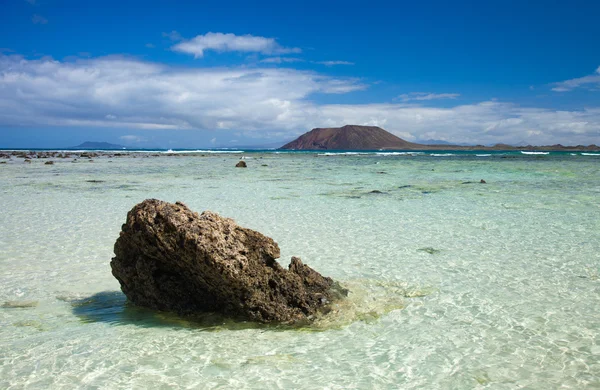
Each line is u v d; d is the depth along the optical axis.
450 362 6.46
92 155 86.25
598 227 15.34
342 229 15.30
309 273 8.95
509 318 7.99
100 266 11.13
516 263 11.30
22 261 11.47
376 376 6.06
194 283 8.35
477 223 16.27
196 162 61.88
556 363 6.41
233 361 6.49
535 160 67.50
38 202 20.98
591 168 45.78
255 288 8.06
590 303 8.65
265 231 14.96
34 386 5.70
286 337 7.38
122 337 7.28
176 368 6.25
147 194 23.98
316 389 5.72
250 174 39.03
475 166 51.19
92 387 5.70
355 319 8.04
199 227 7.84
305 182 31.45
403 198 22.80
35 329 7.53
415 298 8.99
